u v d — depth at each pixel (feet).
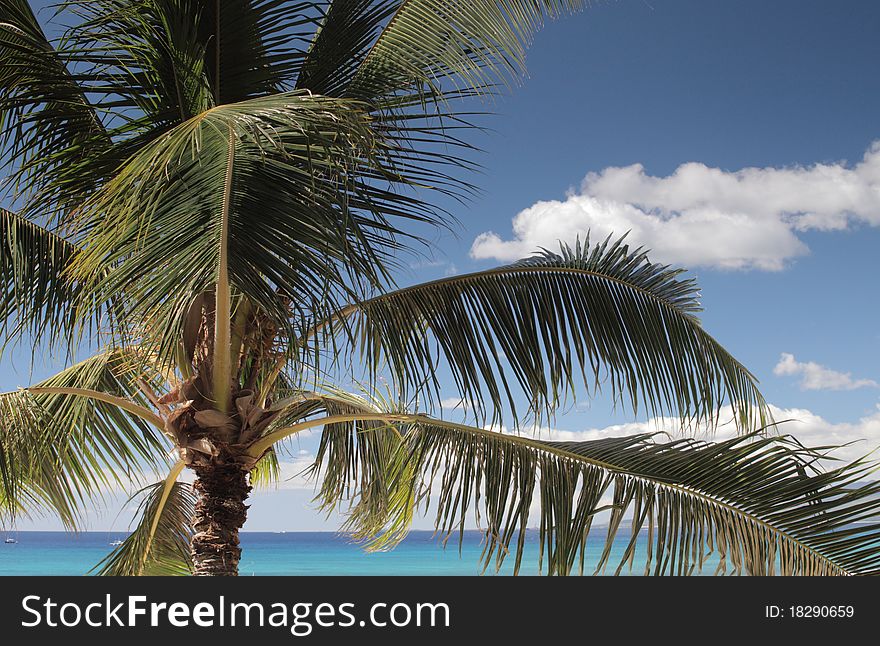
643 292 15.99
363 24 14.60
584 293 15.64
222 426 13.47
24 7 13.46
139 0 12.31
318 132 9.10
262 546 221.05
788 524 10.69
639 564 84.84
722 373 16.33
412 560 154.20
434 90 13.42
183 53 12.73
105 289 10.27
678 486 11.64
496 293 15.34
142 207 9.62
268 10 13.17
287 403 14.43
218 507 13.57
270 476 21.04
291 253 9.71
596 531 131.34
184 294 9.25
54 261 15.26
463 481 13.87
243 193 9.66
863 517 10.24
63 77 13.28
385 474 17.46
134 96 13.33
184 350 13.12
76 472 17.46
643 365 15.42
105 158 13.29
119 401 14.19
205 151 9.68
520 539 12.74
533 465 13.28
